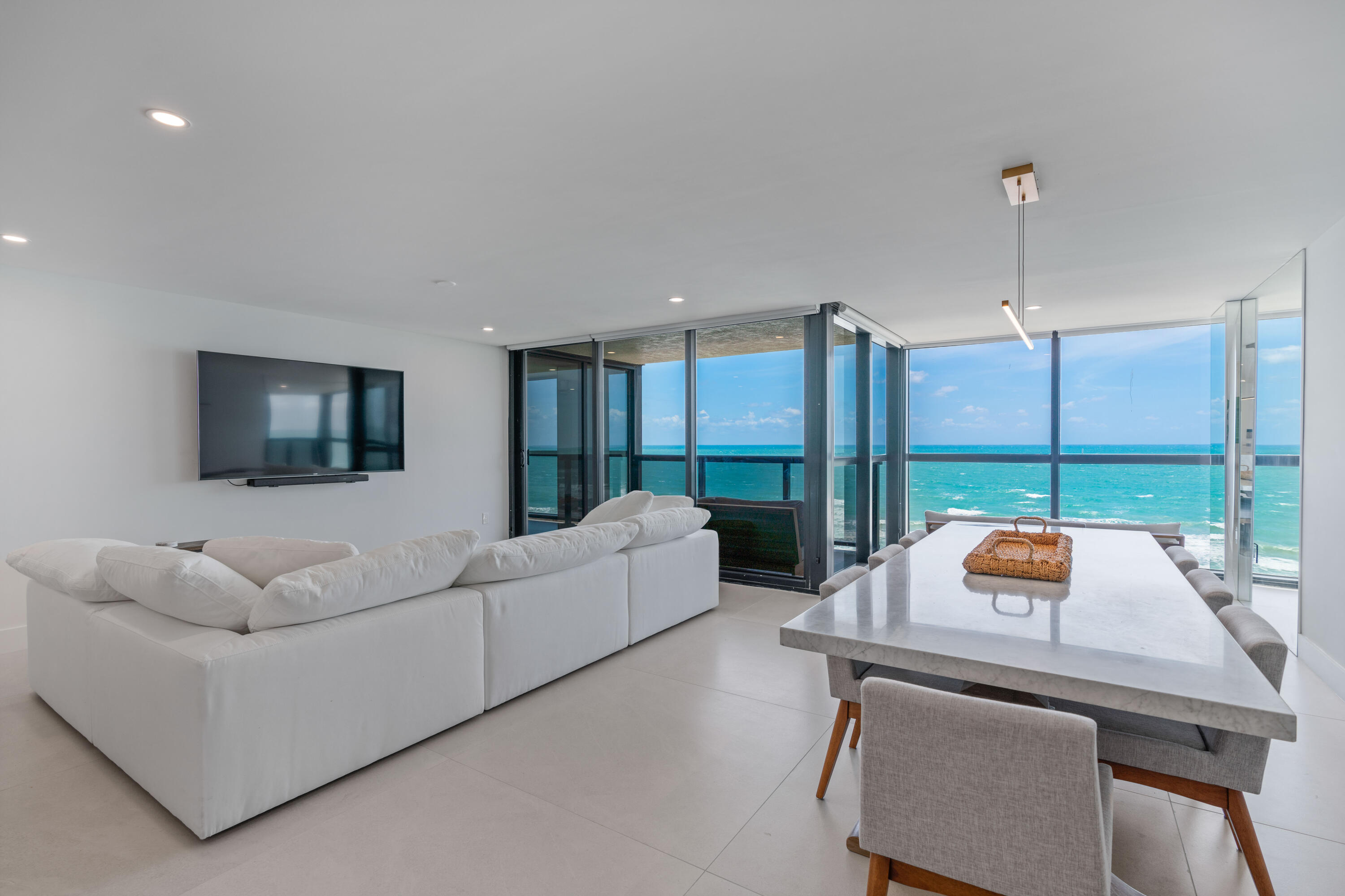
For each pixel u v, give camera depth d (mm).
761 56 1732
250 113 2027
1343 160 2344
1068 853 1105
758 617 4391
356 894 1703
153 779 2072
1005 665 1437
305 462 5195
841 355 5402
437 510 6434
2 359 3807
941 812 1213
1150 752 1591
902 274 4047
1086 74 1805
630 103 1976
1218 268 3869
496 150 2299
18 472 3869
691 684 3158
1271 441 3965
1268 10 1518
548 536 3207
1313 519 3340
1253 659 1546
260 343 5035
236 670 1961
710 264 3820
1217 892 1690
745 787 2221
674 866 1810
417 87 1880
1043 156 2342
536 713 2824
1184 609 1891
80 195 2686
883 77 1832
